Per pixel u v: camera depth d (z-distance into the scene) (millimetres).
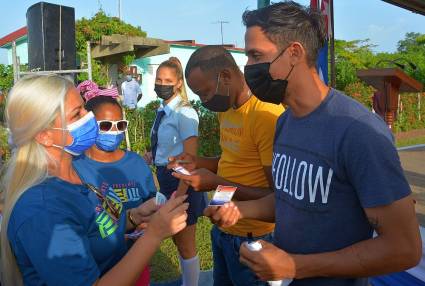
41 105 1559
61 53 8281
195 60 2367
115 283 1519
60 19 8164
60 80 1659
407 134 13945
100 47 14125
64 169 1724
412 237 1436
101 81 13680
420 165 8680
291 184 1708
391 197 1407
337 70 16234
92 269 1509
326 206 1579
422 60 11555
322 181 1568
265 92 1716
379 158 1427
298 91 1667
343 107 1556
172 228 1608
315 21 1678
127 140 9000
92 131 1727
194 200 3457
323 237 1609
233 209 1963
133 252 1585
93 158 2520
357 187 1476
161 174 3830
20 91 1582
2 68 13453
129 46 13109
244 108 2320
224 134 2500
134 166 2611
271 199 2117
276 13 1647
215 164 2896
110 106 2500
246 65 1750
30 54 8547
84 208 1625
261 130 2225
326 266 1527
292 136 1728
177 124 3705
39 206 1463
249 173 2383
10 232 1475
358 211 1556
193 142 3701
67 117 1634
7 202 1526
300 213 1672
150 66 17031
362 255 1475
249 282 2383
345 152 1492
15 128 1575
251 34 1700
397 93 3098
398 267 1451
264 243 1645
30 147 1592
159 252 4754
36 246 1409
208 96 2361
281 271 1544
